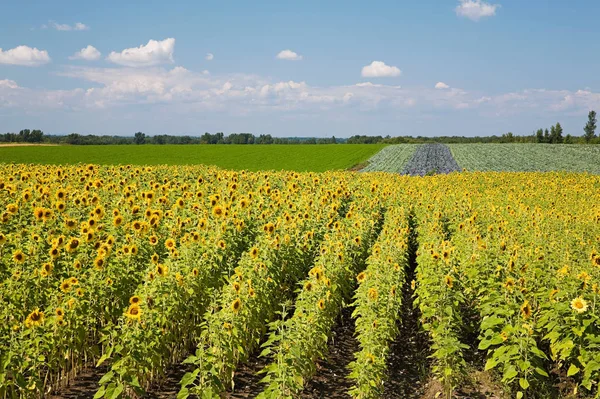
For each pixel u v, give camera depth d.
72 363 8.27
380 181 29.11
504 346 7.88
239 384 8.48
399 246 12.34
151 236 11.32
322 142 165.00
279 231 12.96
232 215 13.61
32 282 8.48
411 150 88.44
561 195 27.59
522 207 19.67
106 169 27.36
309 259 12.35
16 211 11.13
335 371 9.27
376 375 7.52
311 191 22.03
